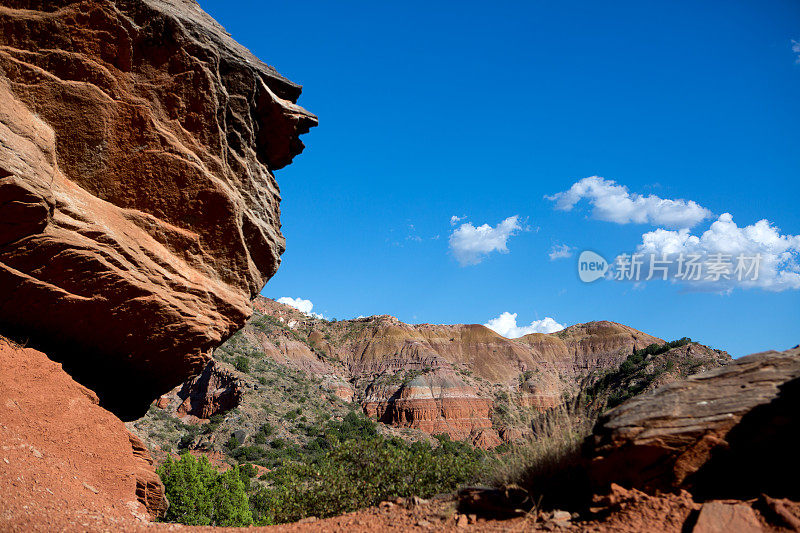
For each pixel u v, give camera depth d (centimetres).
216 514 2595
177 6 1332
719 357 5603
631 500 464
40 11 1127
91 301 1108
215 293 1300
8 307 1047
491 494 579
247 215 1375
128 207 1211
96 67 1162
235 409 8800
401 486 768
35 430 856
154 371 1312
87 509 697
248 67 1364
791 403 451
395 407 14362
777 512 388
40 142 1040
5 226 965
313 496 796
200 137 1277
